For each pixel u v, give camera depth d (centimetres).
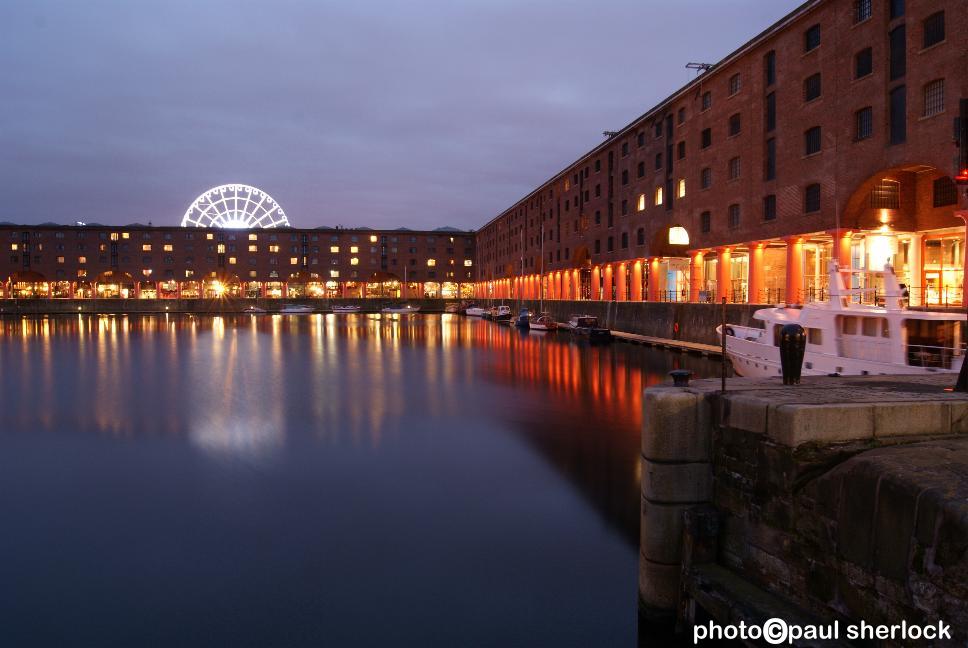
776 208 3341
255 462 1419
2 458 1464
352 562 919
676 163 4478
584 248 6500
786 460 593
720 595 620
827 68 2964
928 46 2448
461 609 793
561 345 4556
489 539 991
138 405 2144
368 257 12700
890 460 516
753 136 3538
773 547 610
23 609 801
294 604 809
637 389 2445
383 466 1379
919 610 460
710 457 696
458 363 3409
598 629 744
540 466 1370
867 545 511
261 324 7781
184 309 11369
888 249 3083
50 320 8656
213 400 2239
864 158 2739
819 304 1934
